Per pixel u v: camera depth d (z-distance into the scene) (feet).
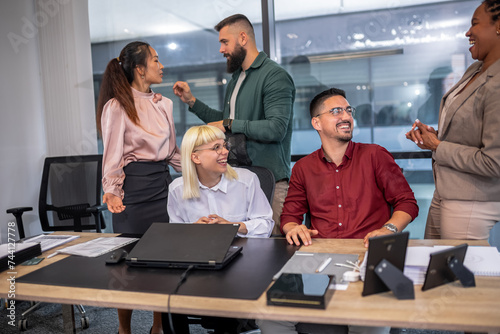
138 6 12.24
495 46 6.02
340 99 6.27
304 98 11.48
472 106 6.14
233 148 7.17
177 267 4.76
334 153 6.42
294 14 11.27
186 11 11.94
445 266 3.92
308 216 6.70
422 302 3.62
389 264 3.75
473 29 6.15
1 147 10.87
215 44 11.90
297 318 3.54
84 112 12.27
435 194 7.19
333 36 11.14
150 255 4.89
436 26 10.53
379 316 3.41
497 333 3.17
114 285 4.35
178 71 12.26
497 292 3.76
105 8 12.40
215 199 6.40
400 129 11.06
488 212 6.26
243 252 5.27
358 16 10.93
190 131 6.09
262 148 8.24
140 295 4.08
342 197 6.28
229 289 4.10
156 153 7.80
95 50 12.62
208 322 6.12
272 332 5.32
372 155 6.31
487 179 6.18
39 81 12.17
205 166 6.11
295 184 6.61
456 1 10.34
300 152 11.68
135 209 7.78
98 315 9.21
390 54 10.88
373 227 6.25
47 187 10.73
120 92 7.56
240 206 6.45
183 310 3.79
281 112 8.00
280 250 5.28
